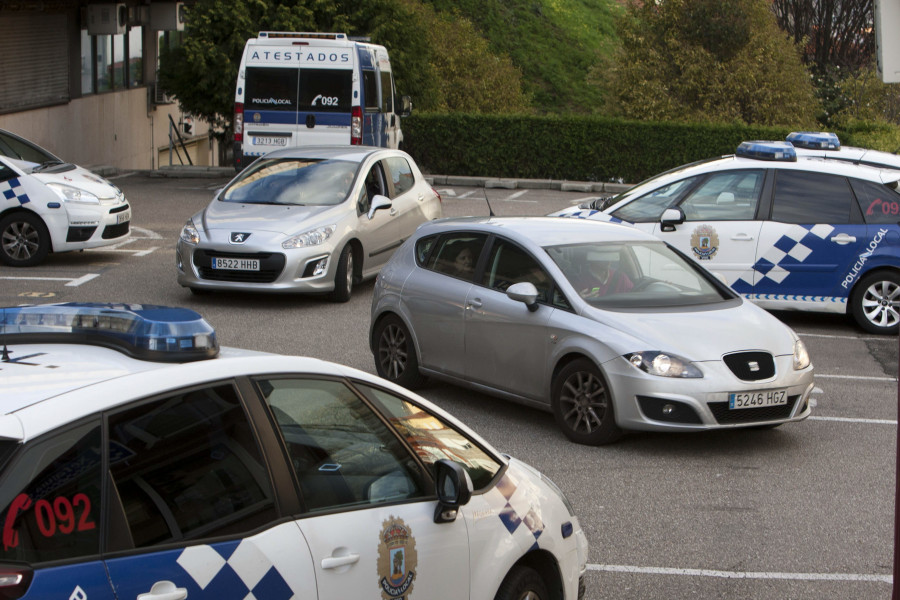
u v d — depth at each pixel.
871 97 40.09
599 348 7.89
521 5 53.97
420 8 39.69
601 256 8.74
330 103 21.06
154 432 3.12
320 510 3.49
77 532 2.87
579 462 7.71
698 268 9.12
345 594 3.46
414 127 28.75
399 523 3.72
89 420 2.97
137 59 33.75
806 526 6.64
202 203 22.28
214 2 27.88
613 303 8.30
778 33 34.81
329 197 13.68
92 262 15.44
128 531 2.96
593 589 5.61
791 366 7.98
